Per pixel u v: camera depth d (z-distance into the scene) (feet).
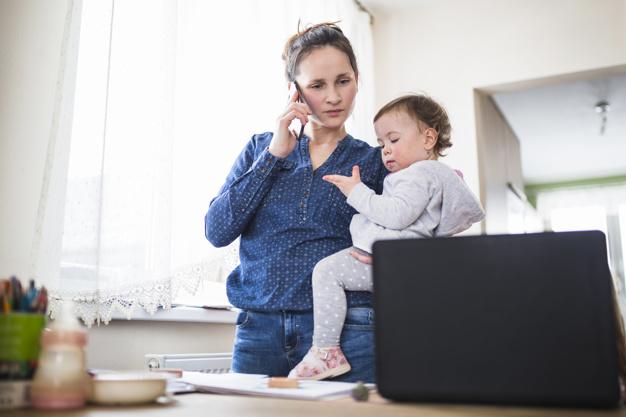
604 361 1.81
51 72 4.65
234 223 3.78
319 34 3.89
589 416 1.71
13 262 4.17
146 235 4.80
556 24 10.16
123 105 4.77
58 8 4.77
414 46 11.06
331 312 3.41
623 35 9.73
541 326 1.88
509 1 10.52
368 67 10.64
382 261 2.07
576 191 24.32
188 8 5.89
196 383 2.52
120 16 4.83
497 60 10.44
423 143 4.01
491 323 1.92
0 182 4.18
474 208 3.72
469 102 10.50
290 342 3.51
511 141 17.01
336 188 3.84
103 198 4.56
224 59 6.36
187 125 5.74
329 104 3.82
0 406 1.78
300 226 3.71
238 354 3.64
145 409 1.84
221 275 6.91
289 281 3.59
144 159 4.85
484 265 1.95
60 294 4.19
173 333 5.81
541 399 1.85
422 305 2.00
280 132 3.69
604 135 18.62
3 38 4.33
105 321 4.50
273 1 7.44
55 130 4.17
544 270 1.90
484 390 1.90
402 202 3.54
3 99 4.27
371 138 10.37
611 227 23.57
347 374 3.38
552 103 15.87
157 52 5.06
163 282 4.81
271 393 2.23
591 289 1.85
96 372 2.50
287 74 4.10
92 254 4.38
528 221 24.00
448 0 10.92
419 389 1.97
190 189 5.68
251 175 3.76
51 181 4.23
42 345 1.88
